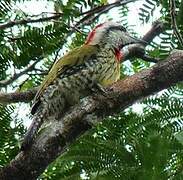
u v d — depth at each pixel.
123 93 6.31
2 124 7.02
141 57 8.74
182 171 5.96
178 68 6.26
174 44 6.86
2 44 6.62
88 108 6.27
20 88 7.95
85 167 6.20
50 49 6.60
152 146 5.92
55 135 6.08
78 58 8.49
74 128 6.17
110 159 6.12
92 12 7.07
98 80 8.50
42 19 6.90
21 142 6.54
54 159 6.07
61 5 6.82
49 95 7.86
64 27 6.59
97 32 9.13
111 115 6.39
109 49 8.88
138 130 6.39
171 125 6.52
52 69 8.23
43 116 7.69
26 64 6.64
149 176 5.82
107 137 6.43
